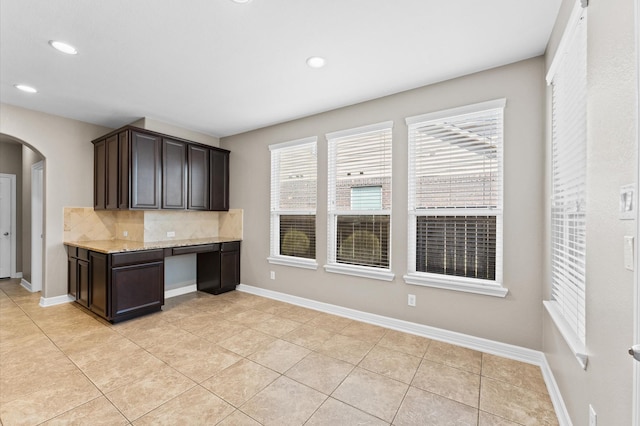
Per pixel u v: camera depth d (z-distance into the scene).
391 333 2.99
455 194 2.77
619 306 1.05
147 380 2.13
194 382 2.12
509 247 2.49
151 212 3.98
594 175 1.28
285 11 1.87
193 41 2.20
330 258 3.60
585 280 1.38
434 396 1.98
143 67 2.59
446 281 2.76
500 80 2.53
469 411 1.84
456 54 2.36
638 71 0.90
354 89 3.01
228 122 4.09
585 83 1.48
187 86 2.97
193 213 4.54
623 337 1.02
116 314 3.16
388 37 2.14
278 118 3.91
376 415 1.80
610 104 1.12
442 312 2.82
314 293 3.73
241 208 4.59
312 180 3.80
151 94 3.16
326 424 1.72
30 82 2.87
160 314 3.52
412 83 2.86
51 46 2.27
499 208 2.56
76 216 3.97
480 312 2.63
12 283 4.90
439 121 2.84
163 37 2.15
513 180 2.47
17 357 2.44
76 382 2.10
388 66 2.55
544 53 2.33
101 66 2.57
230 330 3.06
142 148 3.61
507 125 2.50
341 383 2.12
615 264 1.08
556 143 2.05
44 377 2.15
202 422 1.72
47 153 3.72
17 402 1.87
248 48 2.29
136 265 3.35
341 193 3.53
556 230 2.08
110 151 3.77
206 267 4.48
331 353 2.57
